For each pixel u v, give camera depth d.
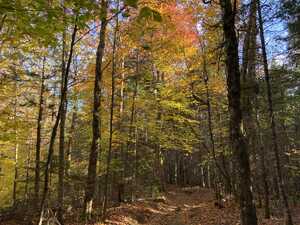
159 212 21.47
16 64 14.21
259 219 17.02
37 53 14.43
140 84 24.09
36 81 16.69
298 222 17.44
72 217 17.33
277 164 15.34
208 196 31.94
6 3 5.79
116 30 16.23
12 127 14.60
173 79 23.06
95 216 17.19
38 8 5.93
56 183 22.62
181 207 24.67
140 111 27.25
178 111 25.30
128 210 19.34
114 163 22.31
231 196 24.48
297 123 37.59
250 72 16.47
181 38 18.58
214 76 20.39
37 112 20.12
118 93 23.50
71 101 20.47
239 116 8.41
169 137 26.84
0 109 15.09
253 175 25.28
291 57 16.91
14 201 21.28
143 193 28.30
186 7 17.97
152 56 20.69
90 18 6.56
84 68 18.41
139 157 29.77
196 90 21.81
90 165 15.81
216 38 18.38
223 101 23.00
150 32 17.31
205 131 29.97
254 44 16.36
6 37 7.68
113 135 21.88
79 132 26.58
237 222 15.29
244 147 8.33
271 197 27.12
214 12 17.88
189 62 20.19
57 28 6.51
